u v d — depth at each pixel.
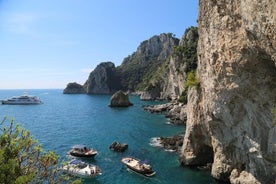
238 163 32.22
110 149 50.75
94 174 36.50
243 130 30.41
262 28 21.33
